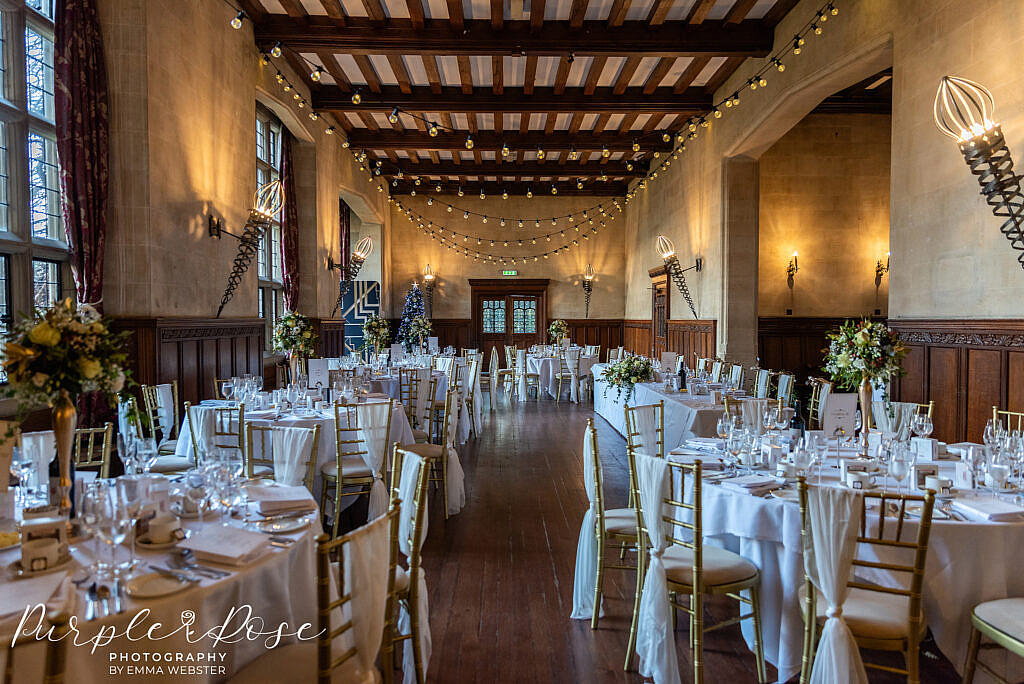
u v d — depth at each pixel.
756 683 3.07
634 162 15.97
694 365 12.27
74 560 2.24
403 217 18.36
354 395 6.34
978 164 5.09
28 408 2.71
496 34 8.62
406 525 3.10
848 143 11.99
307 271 11.54
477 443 8.71
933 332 5.84
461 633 3.52
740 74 9.94
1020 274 4.89
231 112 7.88
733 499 3.11
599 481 3.56
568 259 18.62
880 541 2.48
